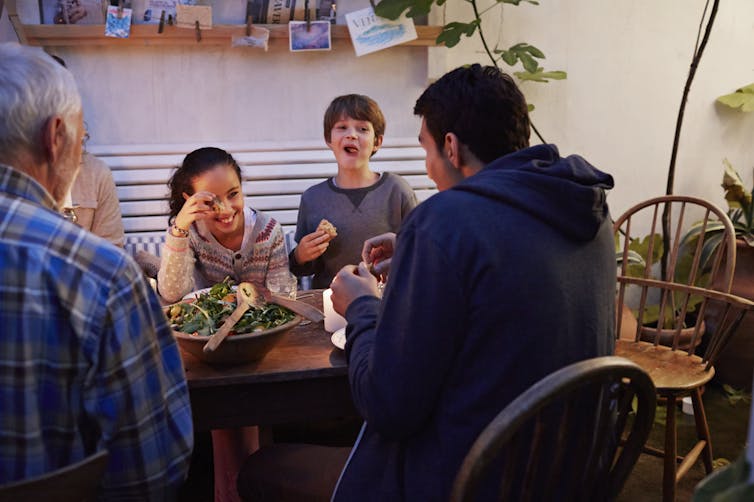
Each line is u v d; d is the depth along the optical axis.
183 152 2.93
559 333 0.99
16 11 2.73
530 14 3.11
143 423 0.93
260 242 2.03
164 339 1.00
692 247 3.12
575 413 1.04
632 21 3.21
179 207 1.97
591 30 3.19
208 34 2.83
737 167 3.48
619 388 1.14
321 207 2.36
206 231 2.00
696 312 3.12
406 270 1.00
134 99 2.93
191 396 1.44
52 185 0.98
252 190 2.97
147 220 2.91
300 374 1.44
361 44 2.88
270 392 1.47
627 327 2.76
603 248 1.09
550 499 0.99
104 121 2.93
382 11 2.74
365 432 1.17
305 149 3.01
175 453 0.99
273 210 2.99
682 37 3.27
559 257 1.00
